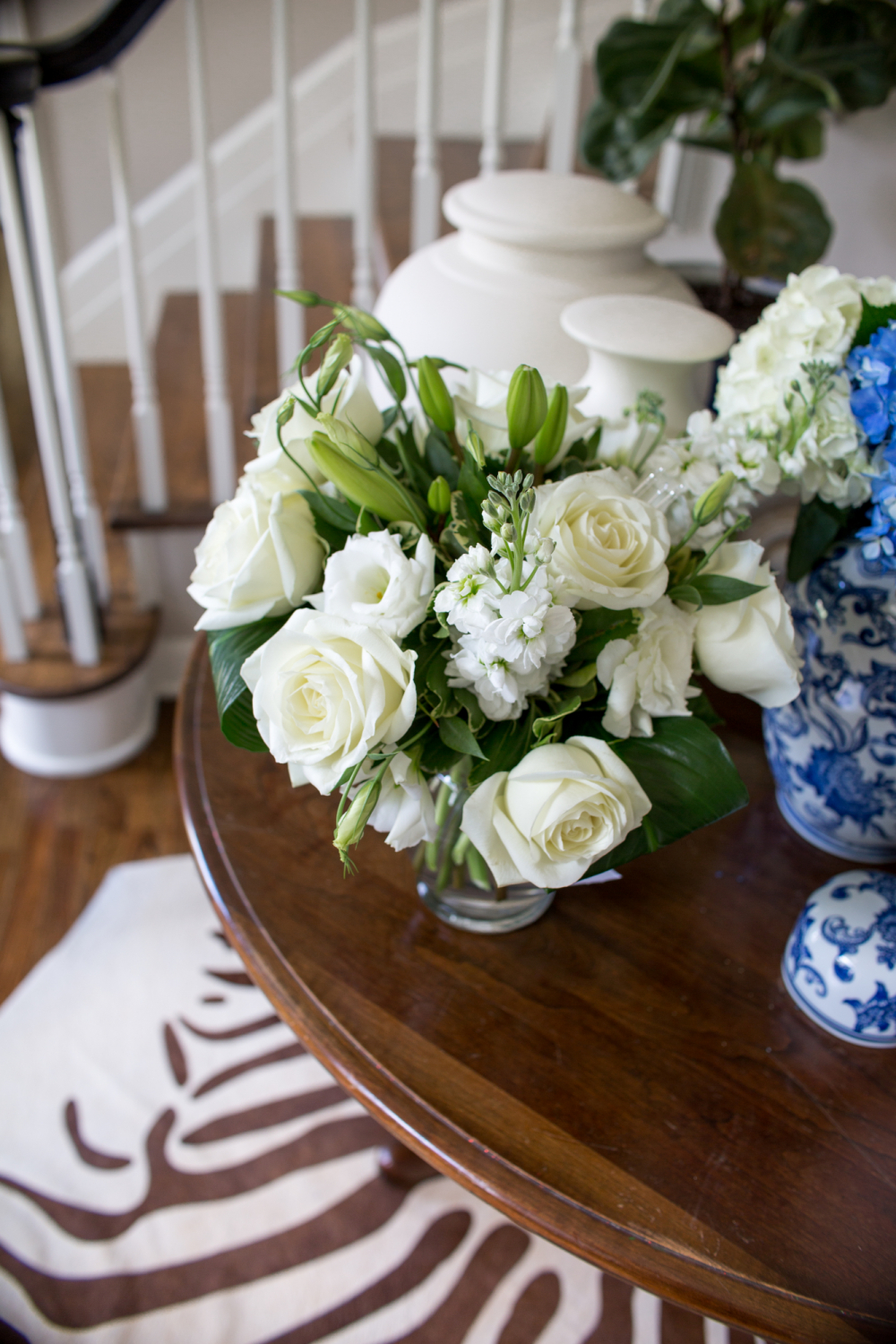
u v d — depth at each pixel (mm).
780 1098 645
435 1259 1162
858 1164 612
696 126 1413
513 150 1993
